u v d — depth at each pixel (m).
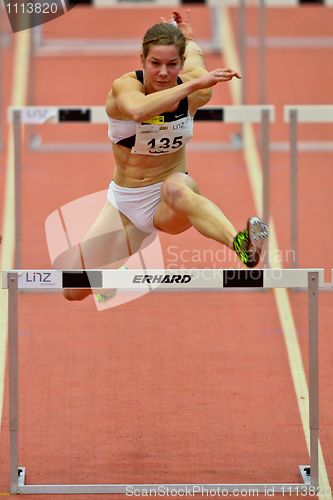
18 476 12.60
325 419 14.21
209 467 13.05
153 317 17.11
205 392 14.88
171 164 12.66
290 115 17.56
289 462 13.16
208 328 16.80
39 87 25.17
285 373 15.43
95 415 14.26
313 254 18.92
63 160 22.80
